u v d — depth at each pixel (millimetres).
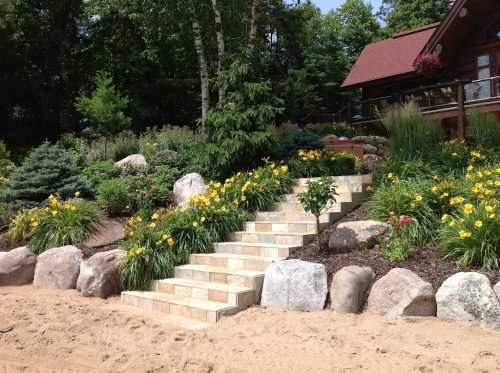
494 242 5141
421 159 8250
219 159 9719
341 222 7152
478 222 5133
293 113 26422
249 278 5867
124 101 16750
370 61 22375
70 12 25891
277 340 4570
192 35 17750
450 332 4402
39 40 24906
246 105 10055
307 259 6164
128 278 6586
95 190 10289
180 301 5777
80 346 4664
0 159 14758
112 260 6750
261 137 9562
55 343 4766
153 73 25766
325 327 4781
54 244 7828
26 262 7578
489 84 15805
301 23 21094
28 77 24984
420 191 6605
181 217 7445
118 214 9242
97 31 25969
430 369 3725
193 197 7824
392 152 8969
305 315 5203
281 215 7773
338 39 33969
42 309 6000
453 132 13602
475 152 8125
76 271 7164
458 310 4652
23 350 4617
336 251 6246
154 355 4336
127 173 11250
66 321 5480
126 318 5504
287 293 5547
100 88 16891
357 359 4000
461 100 15258
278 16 19672
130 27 25266
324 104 31203
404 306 4828
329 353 4160
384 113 10711
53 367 4176
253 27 15516
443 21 16359
